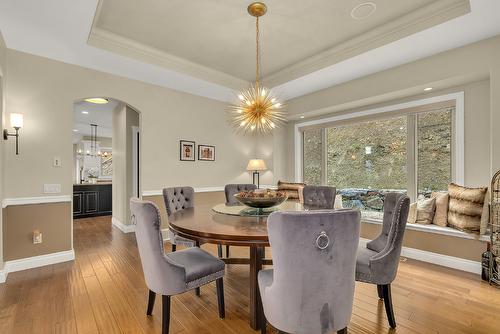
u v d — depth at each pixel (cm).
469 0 215
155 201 406
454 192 297
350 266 130
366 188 420
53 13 231
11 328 180
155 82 399
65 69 325
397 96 360
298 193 459
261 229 170
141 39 312
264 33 298
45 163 306
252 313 181
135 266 298
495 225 250
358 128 432
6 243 279
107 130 859
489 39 266
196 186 457
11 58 286
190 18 269
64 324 185
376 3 243
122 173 490
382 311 202
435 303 214
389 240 178
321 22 275
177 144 434
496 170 258
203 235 165
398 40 274
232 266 306
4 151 276
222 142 496
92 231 470
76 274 275
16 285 247
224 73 414
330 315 128
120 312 201
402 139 377
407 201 175
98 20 271
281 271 127
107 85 360
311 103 445
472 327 181
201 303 217
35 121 301
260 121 286
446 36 264
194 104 458
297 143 521
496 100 260
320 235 121
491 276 248
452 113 327
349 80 389
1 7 221
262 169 479
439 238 299
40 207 302
